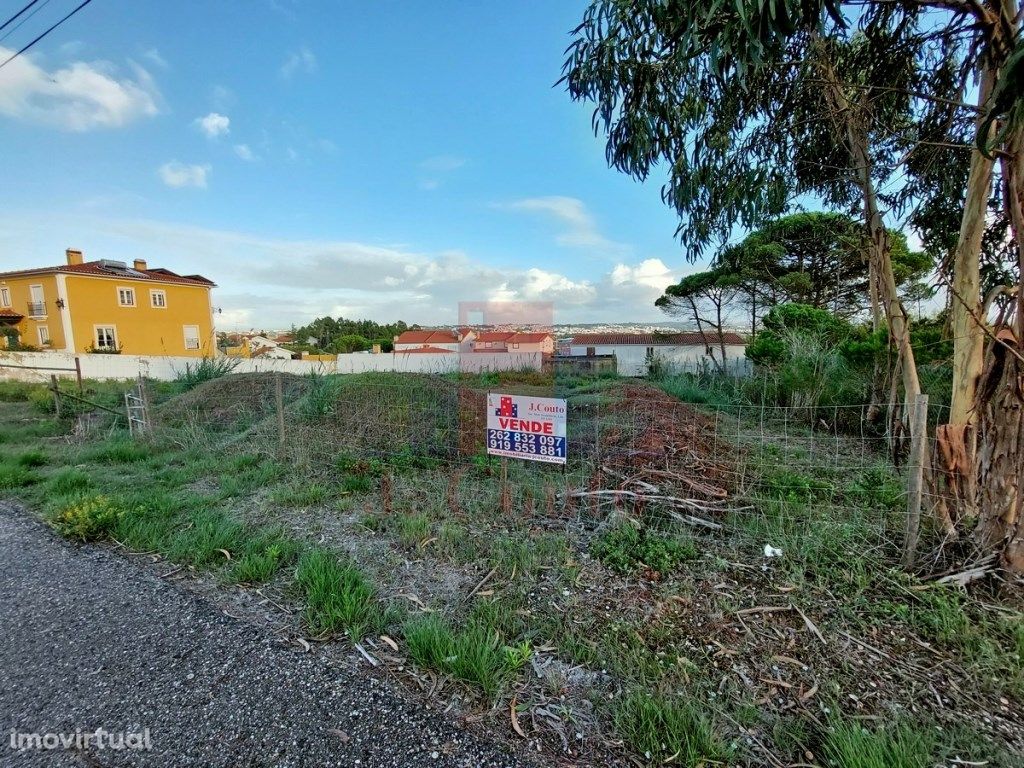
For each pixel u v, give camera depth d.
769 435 5.35
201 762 1.33
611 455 3.90
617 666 1.67
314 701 1.55
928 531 2.39
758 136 3.44
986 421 2.15
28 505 3.55
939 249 3.67
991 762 1.26
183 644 1.86
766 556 2.42
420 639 1.78
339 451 4.57
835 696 1.51
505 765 1.30
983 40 2.10
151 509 3.30
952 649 1.71
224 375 8.80
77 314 21.84
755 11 1.65
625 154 3.05
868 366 5.80
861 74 3.12
